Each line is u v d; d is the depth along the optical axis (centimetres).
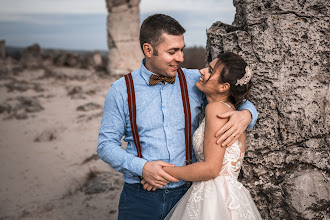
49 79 1764
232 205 195
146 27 201
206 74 203
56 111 1070
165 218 225
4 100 1217
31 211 457
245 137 230
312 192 236
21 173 597
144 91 214
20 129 878
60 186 540
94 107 1093
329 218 242
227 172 204
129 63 1845
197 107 225
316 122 241
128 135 225
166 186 221
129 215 228
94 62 2509
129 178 224
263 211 251
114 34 1836
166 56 199
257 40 230
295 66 233
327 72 238
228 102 215
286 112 237
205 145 196
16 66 2264
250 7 229
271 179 247
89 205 468
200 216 198
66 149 724
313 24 229
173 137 215
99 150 217
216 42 242
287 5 227
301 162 245
